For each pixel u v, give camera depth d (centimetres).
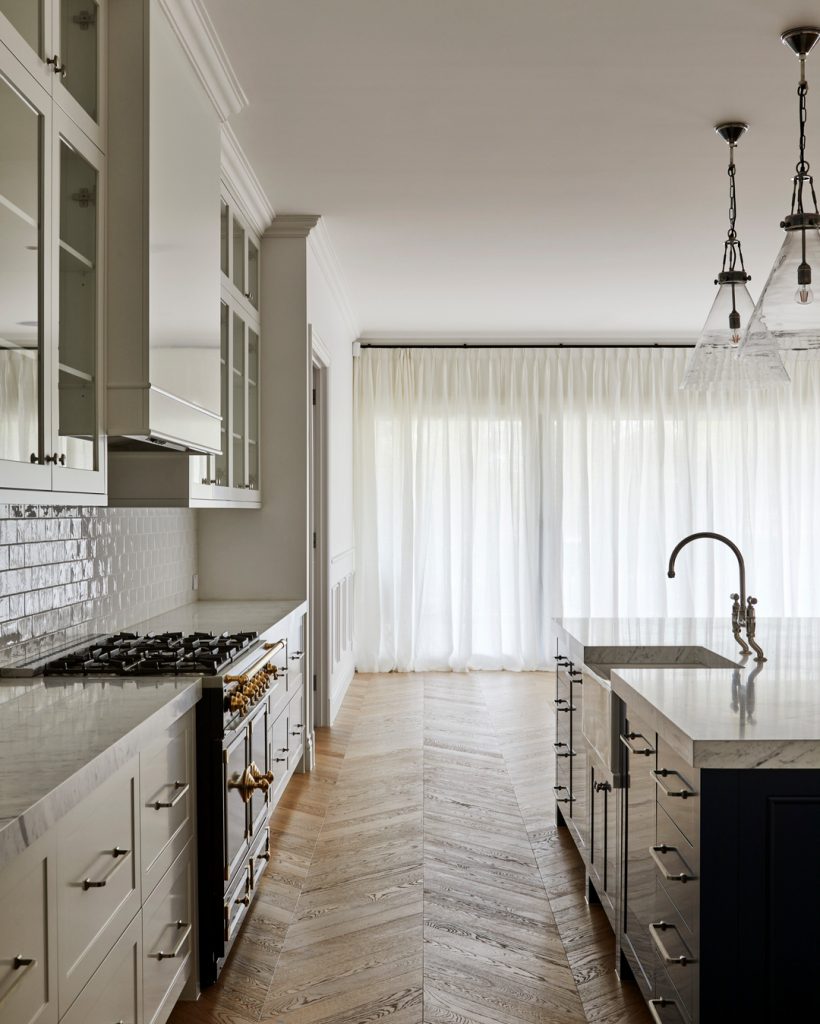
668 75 321
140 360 243
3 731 195
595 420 786
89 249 235
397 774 487
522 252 551
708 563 783
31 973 149
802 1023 185
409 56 306
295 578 481
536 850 383
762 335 280
